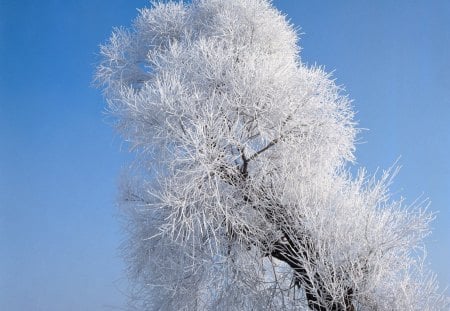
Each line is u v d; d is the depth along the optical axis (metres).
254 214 5.00
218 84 5.07
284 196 4.92
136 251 5.45
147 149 4.91
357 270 4.38
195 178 4.64
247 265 5.01
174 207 4.65
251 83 4.86
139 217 5.41
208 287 4.94
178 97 4.83
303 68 5.36
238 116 4.82
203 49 5.32
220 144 4.82
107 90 6.89
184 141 4.71
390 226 4.46
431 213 4.46
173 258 5.20
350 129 5.25
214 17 6.36
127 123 5.20
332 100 5.08
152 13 7.00
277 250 4.97
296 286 5.04
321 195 4.91
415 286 4.31
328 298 4.37
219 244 4.98
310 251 4.62
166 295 5.21
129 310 5.33
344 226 4.54
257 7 6.31
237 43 5.92
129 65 6.90
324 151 5.27
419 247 4.42
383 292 4.36
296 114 4.96
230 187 4.96
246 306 4.90
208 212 4.84
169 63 5.46
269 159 5.11
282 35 6.34
